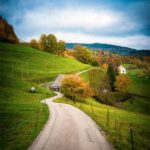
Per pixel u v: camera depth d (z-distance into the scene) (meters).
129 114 62.97
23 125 29.84
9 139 22.97
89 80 139.12
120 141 23.20
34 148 19.73
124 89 124.06
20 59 149.62
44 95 83.75
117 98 115.44
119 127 33.41
